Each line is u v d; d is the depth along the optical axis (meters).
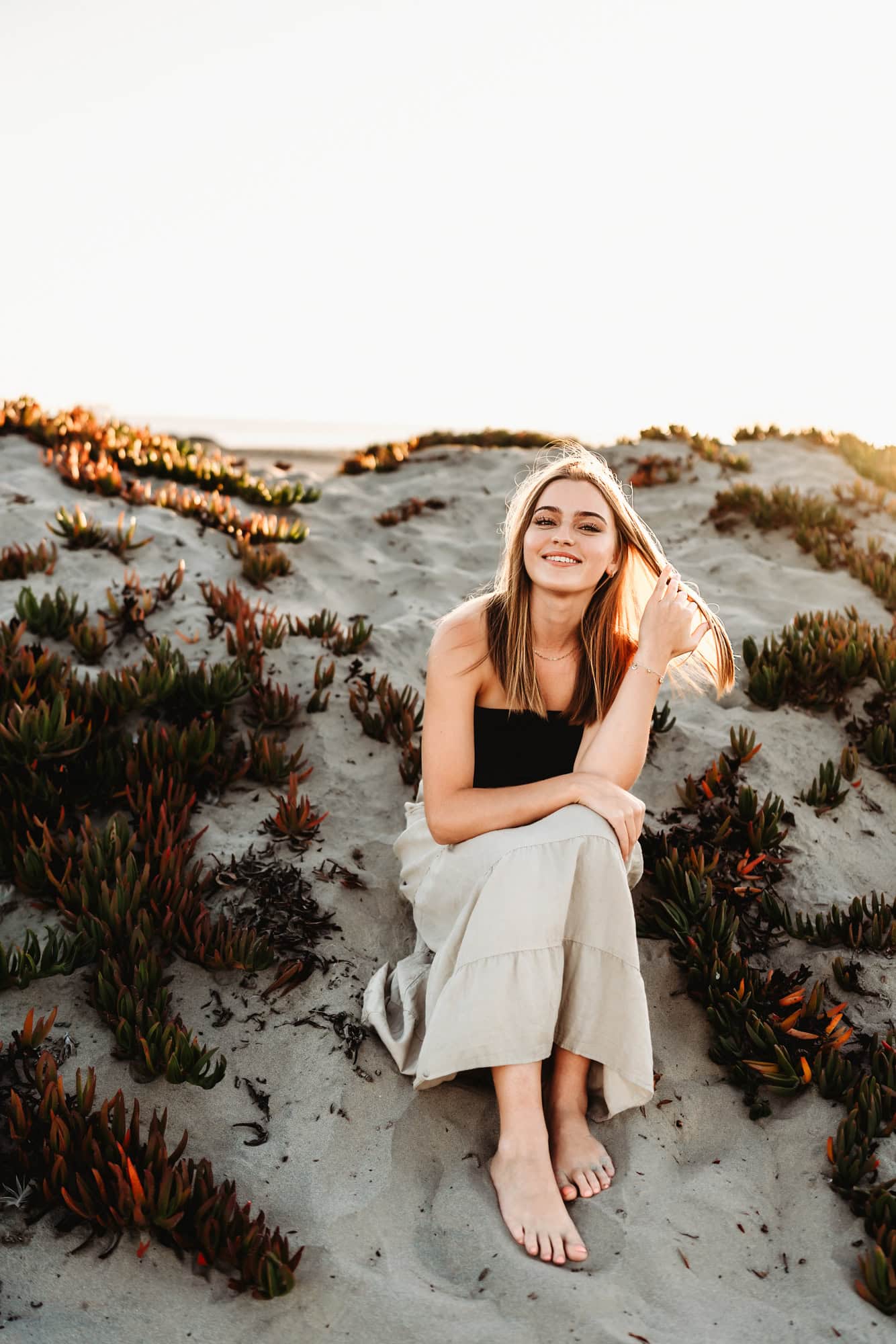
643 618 3.00
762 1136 2.72
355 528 7.50
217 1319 2.12
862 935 3.33
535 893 2.52
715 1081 2.90
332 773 4.15
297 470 10.07
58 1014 2.86
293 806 3.66
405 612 5.90
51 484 6.51
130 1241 2.26
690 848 3.65
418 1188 2.51
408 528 7.57
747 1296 2.23
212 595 5.14
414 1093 2.75
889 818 4.14
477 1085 2.83
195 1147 2.56
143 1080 2.70
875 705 4.65
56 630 4.66
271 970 3.14
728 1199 2.49
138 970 2.86
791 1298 2.24
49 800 3.53
